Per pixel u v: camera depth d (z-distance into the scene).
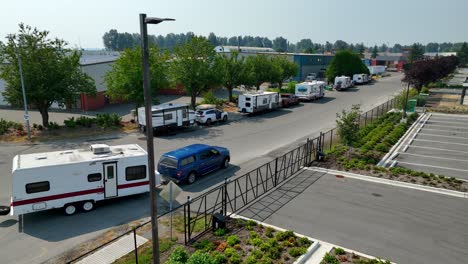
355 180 18.33
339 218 13.92
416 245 11.98
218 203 14.79
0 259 11.15
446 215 14.29
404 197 16.12
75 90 30.94
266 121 35.94
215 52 39.06
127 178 15.55
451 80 87.38
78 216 14.31
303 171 19.80
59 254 11.42
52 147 24.84
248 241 11.80
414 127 33.03
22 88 26.06
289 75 60.47
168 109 29.09
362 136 27.94
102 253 11.40
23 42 28.20
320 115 39.47
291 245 11.65
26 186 13.38
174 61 37.62
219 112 35.12
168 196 11.83
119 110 42.12
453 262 11.01
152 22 7.71
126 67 31.89
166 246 11.68
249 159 22.38
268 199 15.83
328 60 97.19
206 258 9.66
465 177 19.45
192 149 18.72
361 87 72.38
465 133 30.67
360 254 11.29
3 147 24.72
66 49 30.73
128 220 13.92
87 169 14.48
